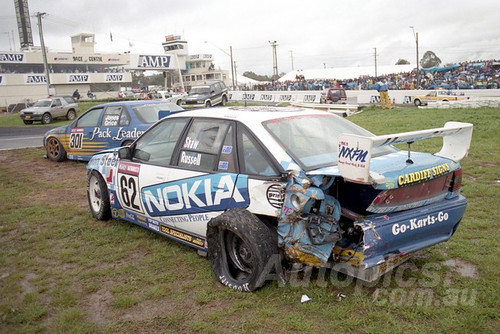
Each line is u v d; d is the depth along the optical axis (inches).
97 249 193.2
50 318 138.1
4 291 155.7
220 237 152.6
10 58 2420.0
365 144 117.3
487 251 169.2
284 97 1453.0
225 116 167.9
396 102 1279.5
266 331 124.2
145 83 4918.8
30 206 267.9
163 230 188.7
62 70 2711.6
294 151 146.8
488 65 1793.8
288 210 133.3
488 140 419.5
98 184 225.9
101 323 133.1
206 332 125.3
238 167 154.1
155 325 130.7
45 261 182.7
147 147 196.9
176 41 3597.4
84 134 403.5
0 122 1085.8
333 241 130.3
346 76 2208.4
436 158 149.3
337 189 137.3
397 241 133.5
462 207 150.1
